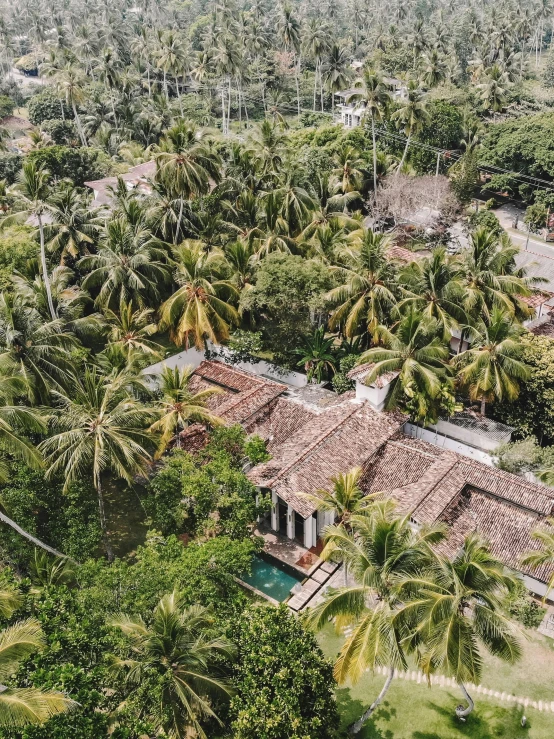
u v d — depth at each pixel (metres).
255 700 23.12
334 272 49.91
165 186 57.88
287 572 36.75
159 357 46.09
